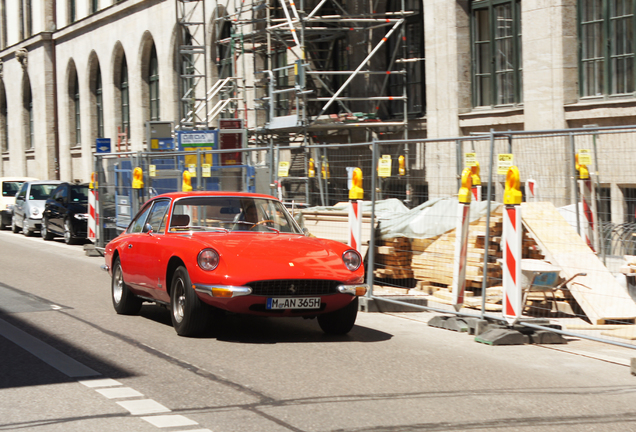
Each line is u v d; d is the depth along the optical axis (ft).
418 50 63.26
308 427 15.87
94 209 58.29
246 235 27.68
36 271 46.16
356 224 33.63
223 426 15.87
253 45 73.97
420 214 34.63
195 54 97.50
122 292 30.32
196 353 23.16
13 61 158.92
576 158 32.37
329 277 24.76
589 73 49.49
